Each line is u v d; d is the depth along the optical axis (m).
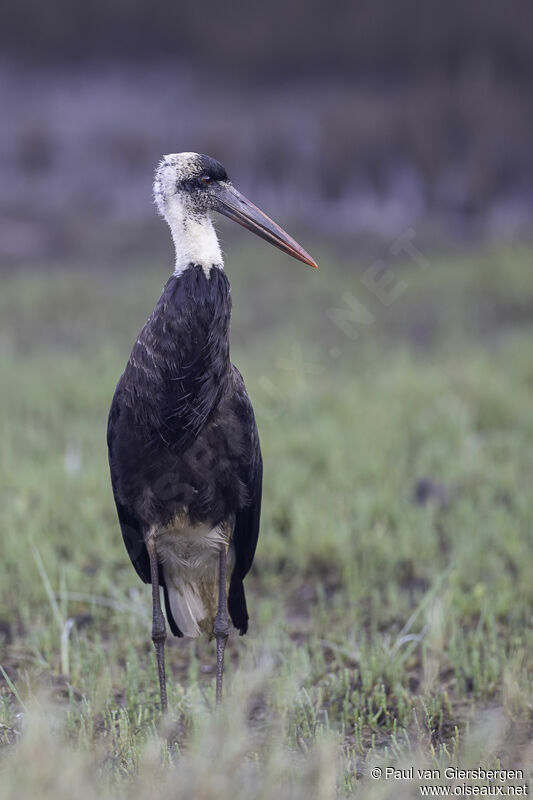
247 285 30.73
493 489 13.98
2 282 31.83
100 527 12.40
